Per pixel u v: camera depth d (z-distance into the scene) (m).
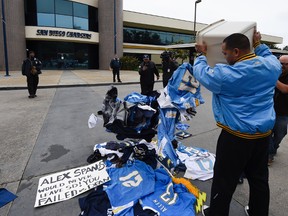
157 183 2.63
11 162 3.24
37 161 3.28
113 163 3.07
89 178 2.74
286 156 3.60
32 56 8.13
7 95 8.80
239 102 1.71
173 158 2.69
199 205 2.34
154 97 3.04
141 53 31.23
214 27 2.04
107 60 25.97
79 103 7.41
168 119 2.75
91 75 18.17
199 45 2.04
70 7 23.30
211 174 2.92
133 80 14.73
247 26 1.95
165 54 7.17
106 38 25.53
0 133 4.43
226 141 1.82
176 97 2.66
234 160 1.82
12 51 20.48
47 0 22.06
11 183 2.72
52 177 2.81
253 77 1.64
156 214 2.18
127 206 2.24
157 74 7.46
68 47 25.20
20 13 20.94
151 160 3.12
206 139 4.27
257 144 1.83
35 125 4.97
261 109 1.72
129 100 2.97
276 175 3.01
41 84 11.66
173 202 2.33
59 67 25.08
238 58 1.75
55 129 4.72
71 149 3.72
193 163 3.11
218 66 1.72
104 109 3.08
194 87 2.65
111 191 2.46
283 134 3.17
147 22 30.14
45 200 2.40
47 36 22.39
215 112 1.89
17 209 2.28
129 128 2.96
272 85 1.74
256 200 2.00
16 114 5.88
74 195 2.48
